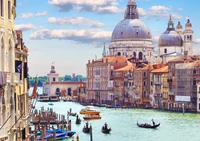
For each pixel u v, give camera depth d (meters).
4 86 34.31
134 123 127.50
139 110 185.25
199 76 171.12
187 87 175.50
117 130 109.94
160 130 109.94
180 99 178.88
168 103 187.00
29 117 57.25
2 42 34.34
